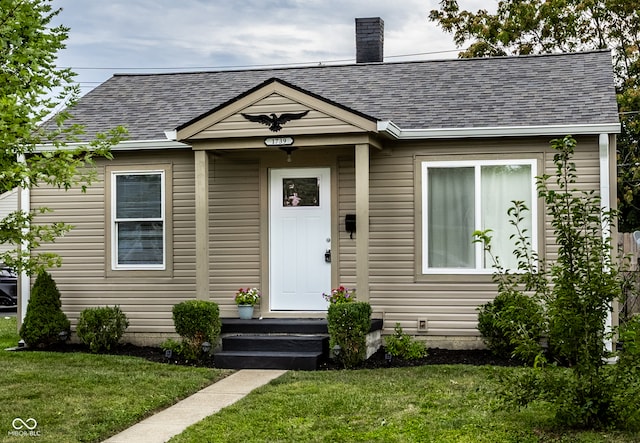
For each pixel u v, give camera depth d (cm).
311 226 1191
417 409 750
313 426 700
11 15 702
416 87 1287
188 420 743
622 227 2453
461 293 1125
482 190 1123
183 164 1225
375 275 1152
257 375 977
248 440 660
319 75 1395
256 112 1080
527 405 730
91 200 1250
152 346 1219
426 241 1138
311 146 1082
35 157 708
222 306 1210
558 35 2584
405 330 1138
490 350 1064
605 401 648
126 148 1211
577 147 1093
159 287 1226
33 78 730
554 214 675
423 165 1139
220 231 1213
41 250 1261
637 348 626
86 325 1159
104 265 1243
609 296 653
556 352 715
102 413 752
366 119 1042
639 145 2323
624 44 2522
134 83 1451
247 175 1210
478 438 644
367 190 1059
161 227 1234
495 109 1162
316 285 1186
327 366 1024
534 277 686
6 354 1123
